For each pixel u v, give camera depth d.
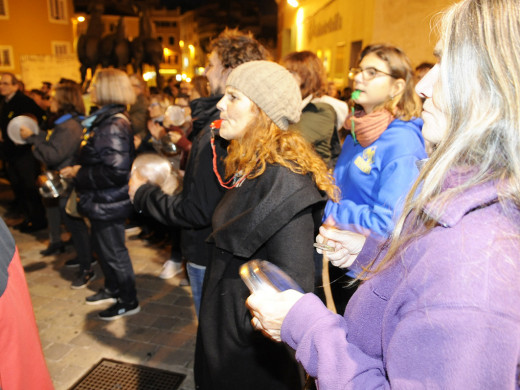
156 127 3.52
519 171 0.57
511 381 0.53
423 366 0.56
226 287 1.46
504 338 0.53
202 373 1.66
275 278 0.96
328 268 2.04
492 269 0.54
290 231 1.33
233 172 1.55
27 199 4.93
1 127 4.96
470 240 0.57
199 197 1.76
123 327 3.05
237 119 1.46
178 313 3.28
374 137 1.83
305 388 1.05
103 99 2.86
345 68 7.87
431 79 0.82
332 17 9.02
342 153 2.15
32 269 3.99
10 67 20.61
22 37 20.73
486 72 0.61
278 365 1.46
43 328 3.01
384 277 0.71
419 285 0.60
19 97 4.96
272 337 0.90
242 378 1.48
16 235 4.88
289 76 1.48
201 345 1.66
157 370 2.59
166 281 3.83
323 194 1.48
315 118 2.47
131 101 2.96
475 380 0.52
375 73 1.88
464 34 0.63
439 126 0.76
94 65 14.49
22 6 20.47
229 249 1.38
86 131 2.94
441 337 0.55
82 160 2.88
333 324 0.79
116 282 3.22
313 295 0.86
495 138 0.60
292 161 1.39
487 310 0.53
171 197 1.88
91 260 3.73
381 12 5.84
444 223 0.60
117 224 3.03
